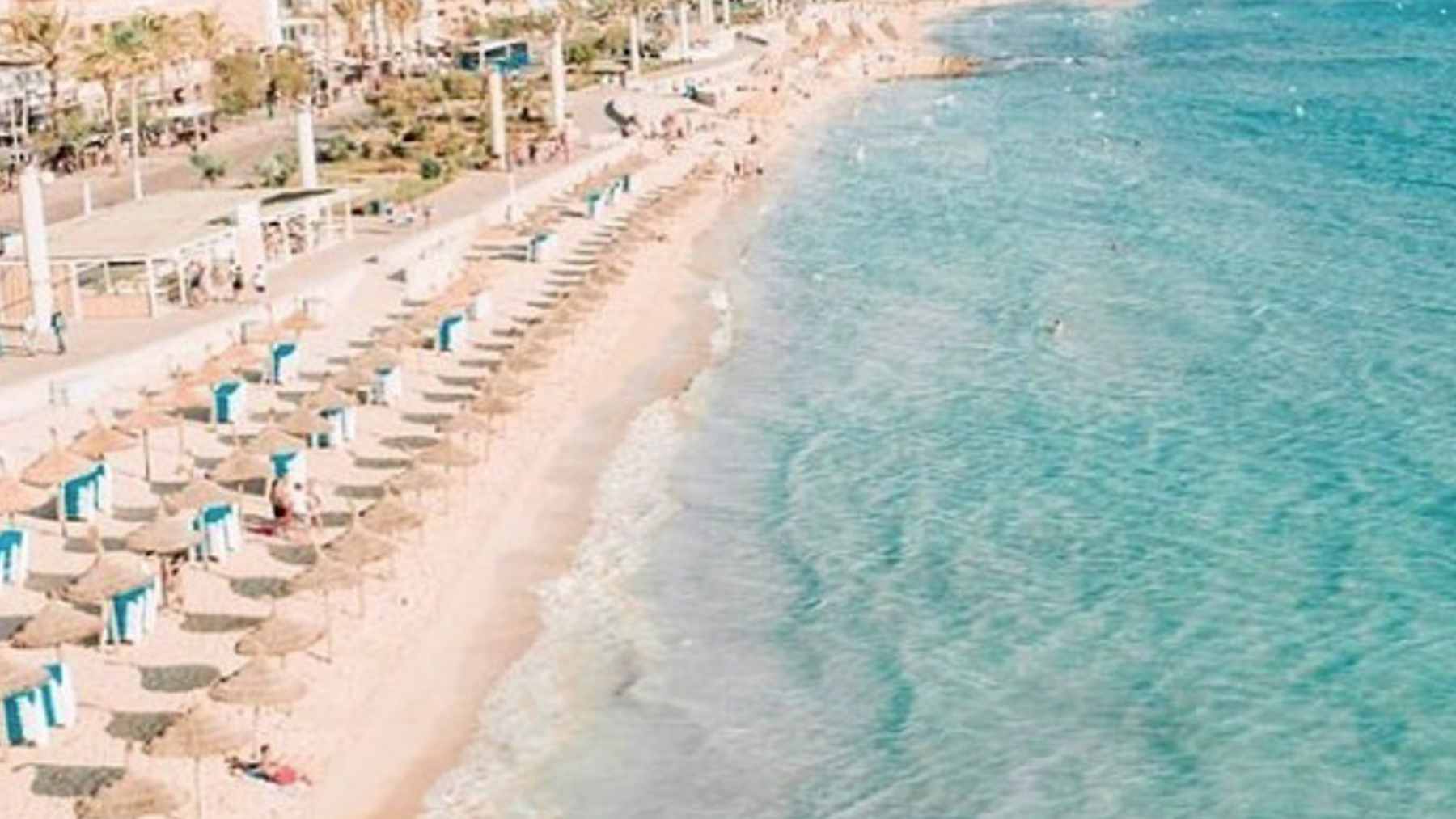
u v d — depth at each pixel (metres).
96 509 49.09
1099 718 40.03
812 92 177.75
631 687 41.66
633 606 46.41
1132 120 150.25
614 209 100.94
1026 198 109.94
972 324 77.00
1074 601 46.56
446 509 52.34
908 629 45.06
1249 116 148.62
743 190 117.75
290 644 38.31
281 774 35.78
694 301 82.75
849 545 51.03
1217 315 77.12
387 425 58.78
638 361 71.44
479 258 86.69
